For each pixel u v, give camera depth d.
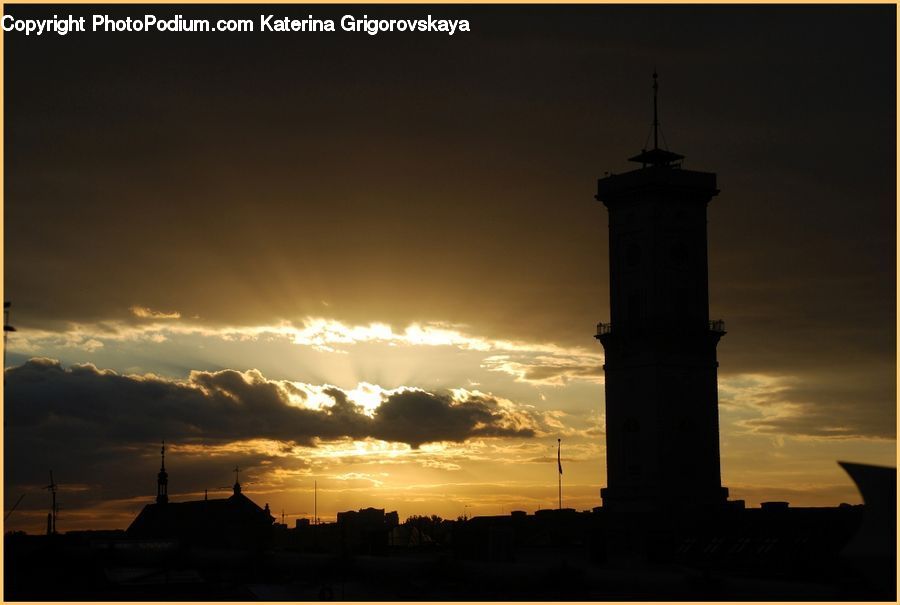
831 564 189.25
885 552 146.50
